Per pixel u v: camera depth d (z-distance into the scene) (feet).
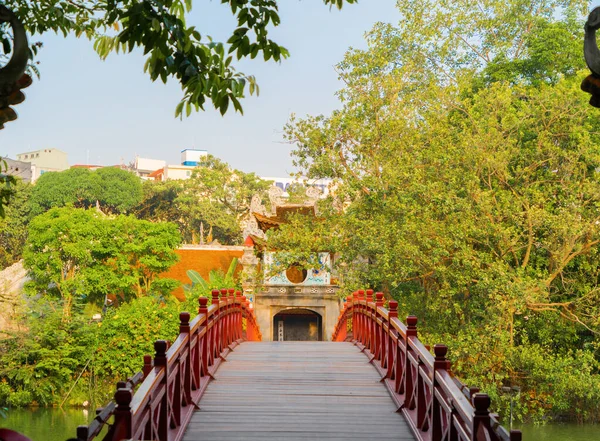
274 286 94.79
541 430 70.28
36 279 106.22
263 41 19.01
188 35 17.95
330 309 94.27
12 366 88.38
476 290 66.85
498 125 72.43
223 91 18.66
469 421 15.93
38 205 182.39
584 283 72.90
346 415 27.27
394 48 98.58
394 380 32.60
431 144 72.43
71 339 91.15
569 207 69.41
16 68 11.95
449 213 67.97
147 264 103.55
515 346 74.33
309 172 77.15
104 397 90.12
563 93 73.36
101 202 201.26
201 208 187.93
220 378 34.37
